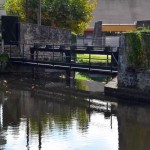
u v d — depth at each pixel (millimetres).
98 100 22281
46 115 19016
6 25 33094
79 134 15992
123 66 22609
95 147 14516
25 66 30891
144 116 18656
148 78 21297
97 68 24875
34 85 27438
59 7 40406
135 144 14836
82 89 25906
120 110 19859
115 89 22797
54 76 31594
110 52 24484
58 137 15617
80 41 50188
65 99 22781
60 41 35688
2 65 31922
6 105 21094
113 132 16234
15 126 17125
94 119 18188
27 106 20922
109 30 56656
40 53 32719
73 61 28078
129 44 22406
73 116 18828
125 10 63656
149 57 21859
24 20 40969
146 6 64875
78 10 40812
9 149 14375
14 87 26516
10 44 33062
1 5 38812
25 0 41031
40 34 34281
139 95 21656
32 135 15859
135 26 55250
